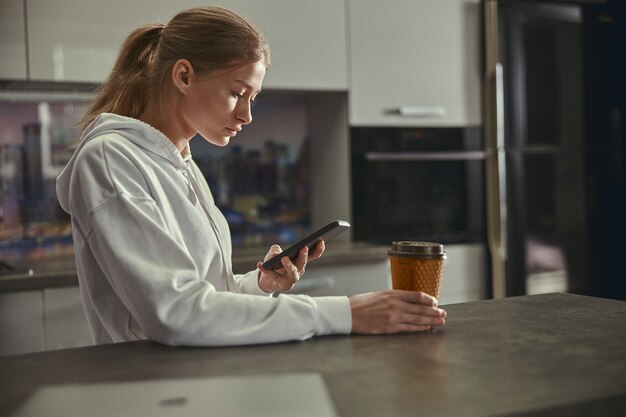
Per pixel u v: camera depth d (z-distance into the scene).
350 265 2.78
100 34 2.60
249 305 1.05
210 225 1.37
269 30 2.86
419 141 3.15
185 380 0.85
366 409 0.72
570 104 3.26
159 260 1.08
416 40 3.12
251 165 3.30
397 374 0.85
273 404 0.75
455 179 3.26
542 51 3.20
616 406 0.77
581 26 3.27
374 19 3.04
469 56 3.22
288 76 2.90
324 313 1.07
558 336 1.04
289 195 3.38
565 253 3.28
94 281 1.25
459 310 1.26
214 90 1.26
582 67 3.28
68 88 2.76
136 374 0.88
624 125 3.35
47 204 2.90
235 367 0.90
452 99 3.20
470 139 3.24
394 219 3.16
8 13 2.46
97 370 0.90
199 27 1.26
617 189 3.35
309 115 3.40
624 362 0.89
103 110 1.37
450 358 0.92
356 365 0.90
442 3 3.16
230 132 1.30
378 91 3.06
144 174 1.17
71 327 2.38
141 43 1.40
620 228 3.36
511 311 1.24
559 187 3.25
